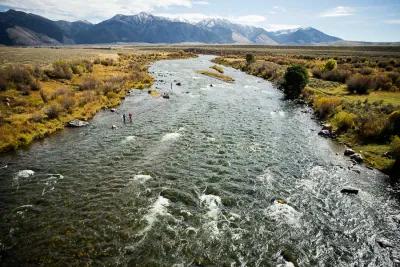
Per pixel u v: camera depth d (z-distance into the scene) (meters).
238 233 18.66
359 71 73.94
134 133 37.22
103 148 32.47
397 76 63.25
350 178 25.98
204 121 42.44
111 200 22.25
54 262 16.28
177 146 32.94
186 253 16.94
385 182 25.31
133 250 17.14
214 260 16.45
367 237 18.58
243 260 16.48
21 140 33.91
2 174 26.47
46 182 25.03
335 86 62.84
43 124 39.09
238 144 33.75
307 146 33.53
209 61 139.50
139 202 21.97
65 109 44.94
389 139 32.38
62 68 67.50
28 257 16.64
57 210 21.02
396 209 21.47
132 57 132.50
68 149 32.31
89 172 26.83
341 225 19.66
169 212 20.73
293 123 42.28
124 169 27.39
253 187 24.25
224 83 75.50
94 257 16.64
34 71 61.69
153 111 47.53
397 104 44.69
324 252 17.25
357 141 33.84
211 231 18.78
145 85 68.00
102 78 69.50
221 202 22.05
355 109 41.75
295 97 59.00
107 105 50.09
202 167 27.81
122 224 19.44
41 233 18.62
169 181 25.11
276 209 21.19
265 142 34.53
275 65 98.50
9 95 48.50
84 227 19.16
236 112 47.62
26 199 22.42
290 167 28.09
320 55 151.75
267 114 46.84
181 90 64.94
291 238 18.34
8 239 18.08
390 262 16.58
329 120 41.94
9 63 78.81
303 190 23.89
